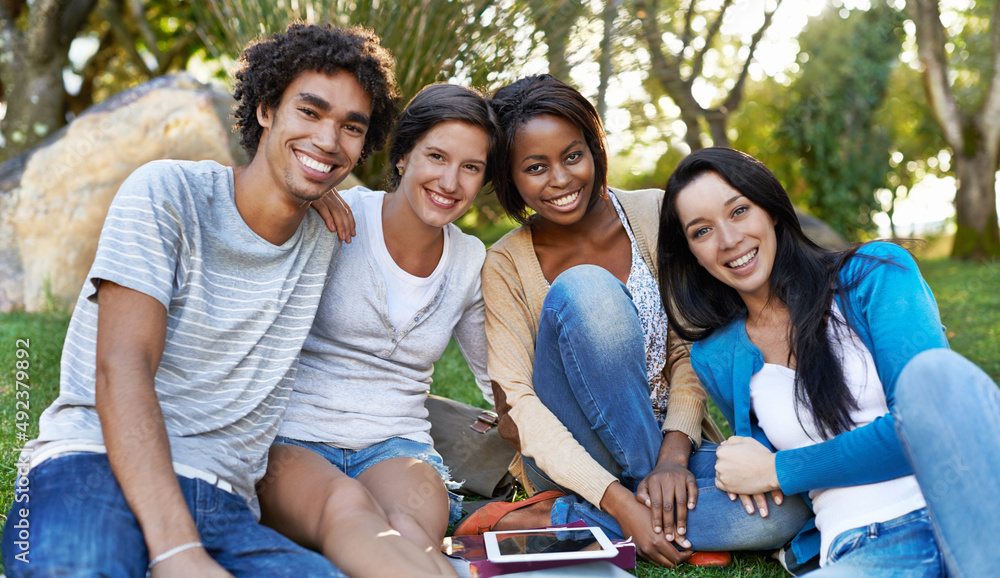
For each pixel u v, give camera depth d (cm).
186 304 167
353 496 165
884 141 1241
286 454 185
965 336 458
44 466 145
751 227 183
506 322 224
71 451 147
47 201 496
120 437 143
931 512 134
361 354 206
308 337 206
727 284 199
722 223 184
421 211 200
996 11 1014
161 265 159
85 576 130
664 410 236
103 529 136
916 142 1373
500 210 423
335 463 196
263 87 173
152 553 139
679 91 648
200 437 165
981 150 1034
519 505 208
